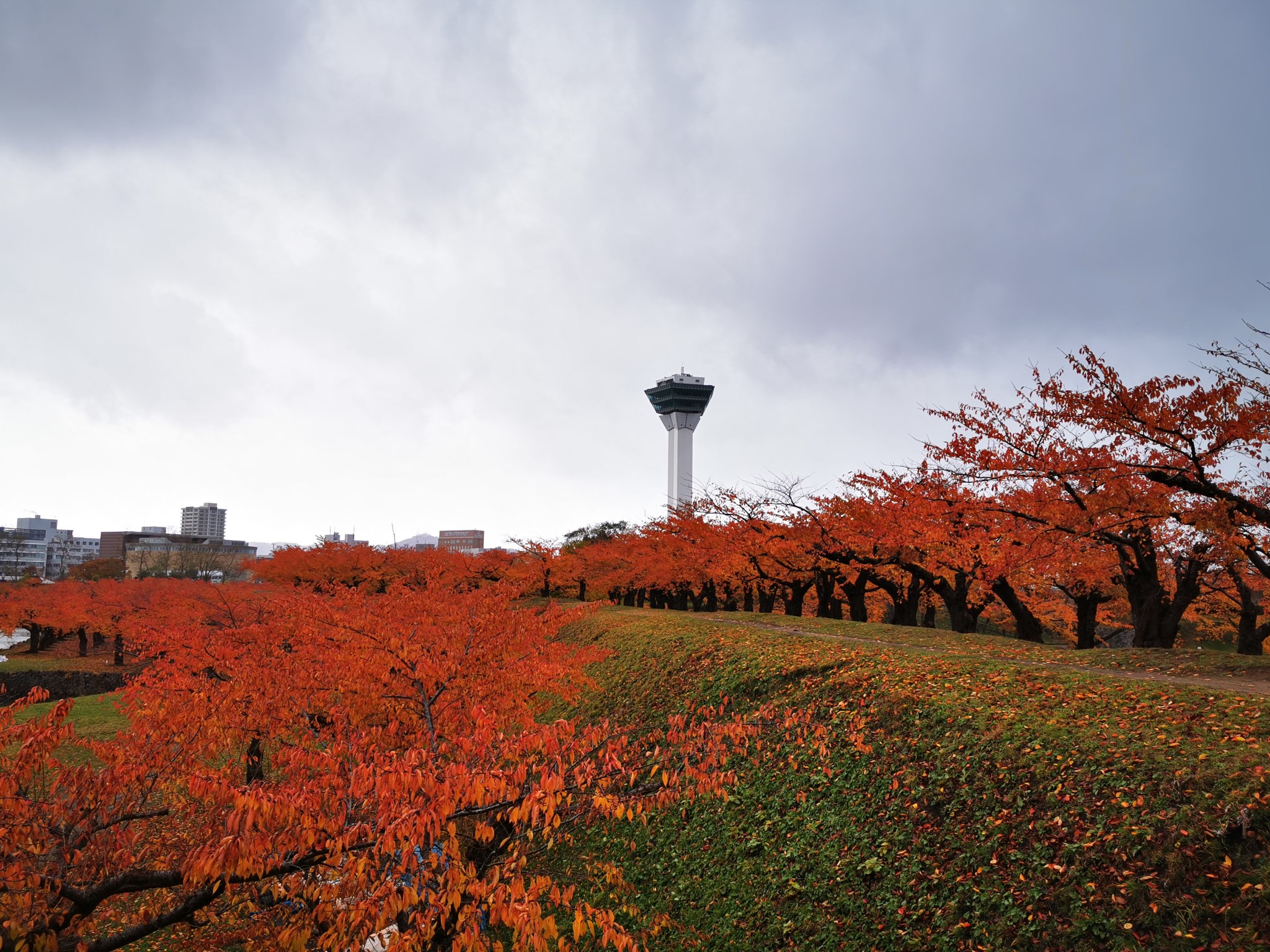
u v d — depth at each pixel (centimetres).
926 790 1120
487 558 4950
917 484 2019
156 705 1148
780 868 1167
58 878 616
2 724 631
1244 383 1370
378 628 1188
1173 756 922
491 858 859
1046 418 1602
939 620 4803
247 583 5531
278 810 578
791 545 2658
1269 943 661
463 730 1141
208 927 881
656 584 4147
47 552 16850
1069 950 777
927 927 916
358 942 580
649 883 1302
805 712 1466
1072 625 3578
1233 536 1451
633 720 1903
